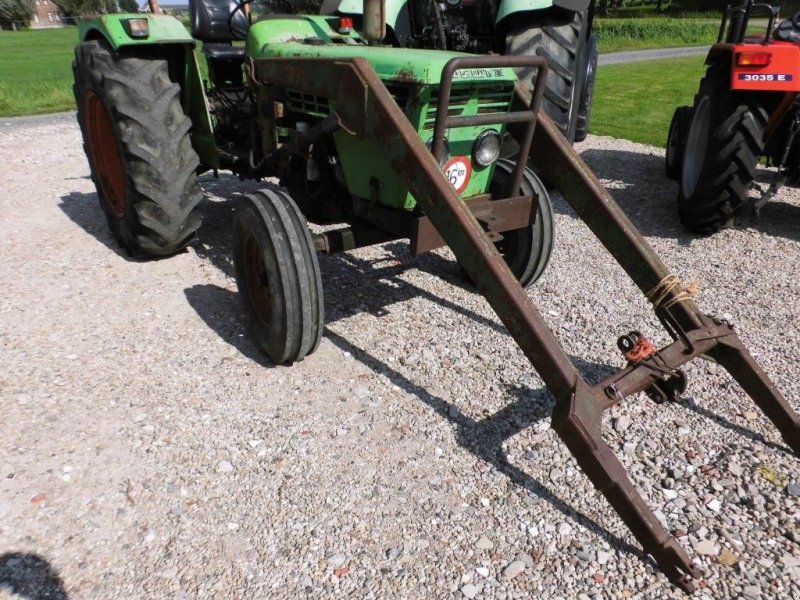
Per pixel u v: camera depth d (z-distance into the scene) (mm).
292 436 2496
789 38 4910
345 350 3105
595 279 3955
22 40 31625
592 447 1980
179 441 2457
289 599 1842
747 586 1903
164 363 2967
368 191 2834
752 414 2666
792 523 2125
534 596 1867
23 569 1919
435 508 2174
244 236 2865
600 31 28875
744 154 4125
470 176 2803
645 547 1940
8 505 2139
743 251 4418
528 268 3492
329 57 2660
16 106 10484
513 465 2373
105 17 3666
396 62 2547
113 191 4141
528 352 2148
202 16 4844
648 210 5309
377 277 3930
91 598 1837
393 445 2463
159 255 4023
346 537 2051
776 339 3254
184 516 2123
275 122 3258
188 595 1850
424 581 1905
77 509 2137
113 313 3422
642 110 10250
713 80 4430
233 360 3010
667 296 2547
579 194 2770
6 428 2492
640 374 2264
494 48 4719
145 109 3549
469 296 3695
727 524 2125
